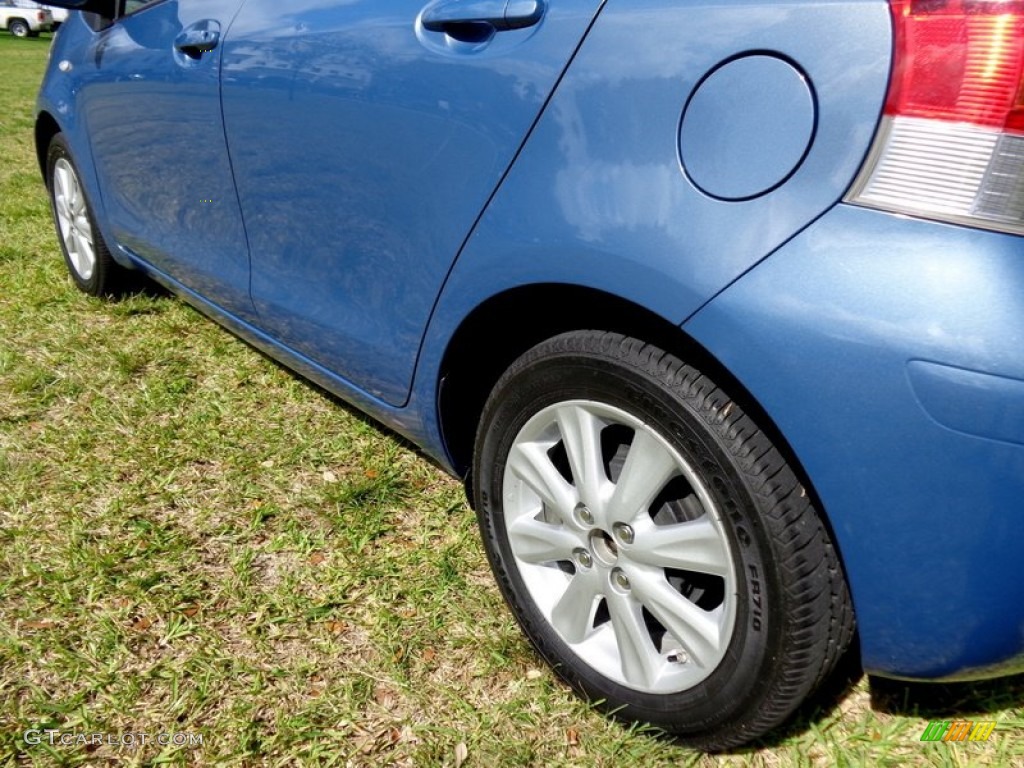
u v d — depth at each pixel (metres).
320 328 2.33
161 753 1.70
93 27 3.36
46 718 1.76
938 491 1.25
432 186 1.85
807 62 1.31
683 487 1.64
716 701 1.58
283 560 2.26
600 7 1.56
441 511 2.46
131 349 3.40
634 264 1.47
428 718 1.80
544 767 1.69
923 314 1.22
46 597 2.09
